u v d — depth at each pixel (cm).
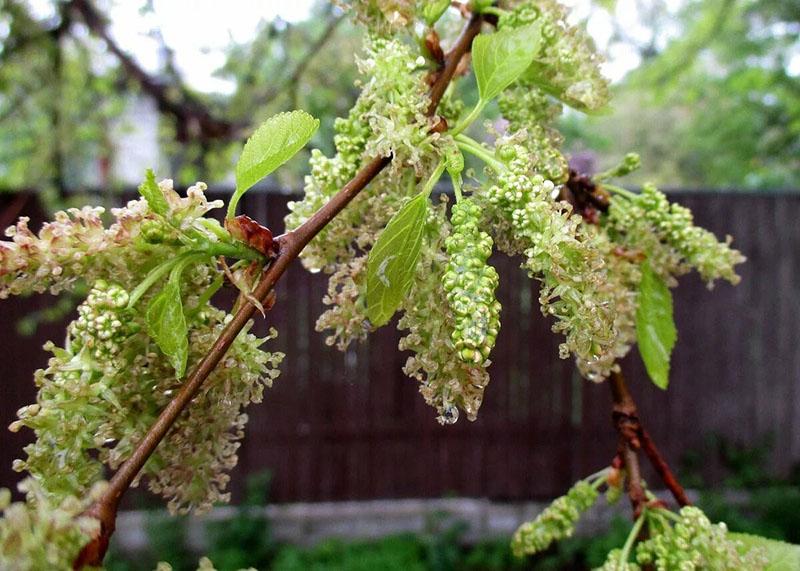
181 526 615
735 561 115
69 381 84
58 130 512
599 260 90
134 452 80
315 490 652
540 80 126
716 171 1148
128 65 481
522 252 96
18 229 85
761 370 672
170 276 89
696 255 140
